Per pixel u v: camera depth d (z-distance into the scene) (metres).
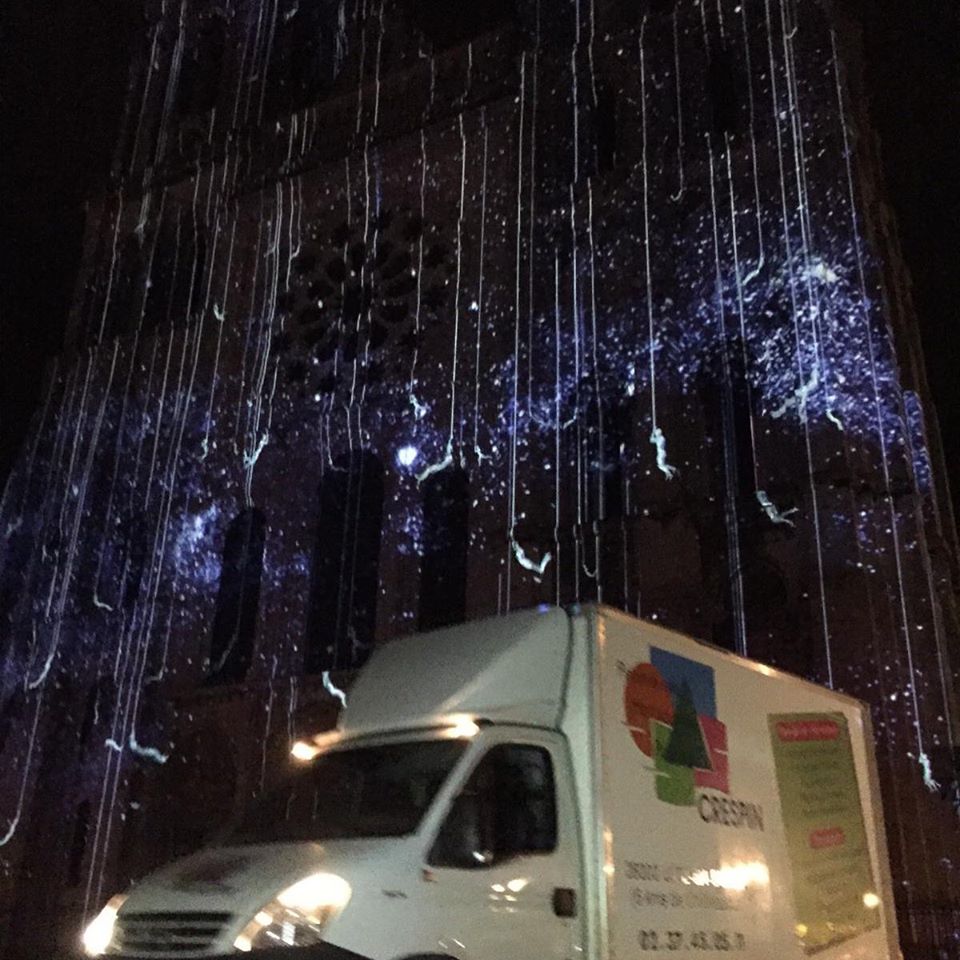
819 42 22.73
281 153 29.03
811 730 10.00
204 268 28.80
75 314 29.94
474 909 6.69
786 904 8.70
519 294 23.31
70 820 23.17
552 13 26.97
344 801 7.66
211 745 22.12
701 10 24.77
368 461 23.81
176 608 23.94
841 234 20.22
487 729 7.39
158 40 33.53
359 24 31.55
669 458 19.77
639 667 8.09
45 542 26.80
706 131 23.14
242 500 24.50
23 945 22.14
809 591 17.33
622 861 7.30
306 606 22.48
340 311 25.83
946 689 16.33
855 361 18.89
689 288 21.47
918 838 15.34
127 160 32.25
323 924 6.20
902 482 17.88
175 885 6.95
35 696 24.78
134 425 27.06
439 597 21.56
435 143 26.45
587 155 24.52
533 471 21.12
